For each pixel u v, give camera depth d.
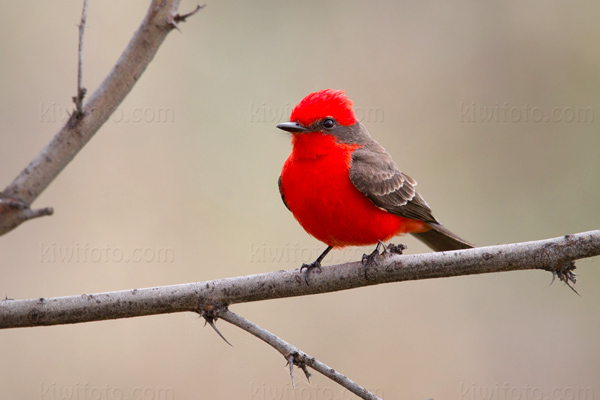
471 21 13.65
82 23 4.92
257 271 12.20
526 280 12.23
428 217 9.30
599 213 12.53
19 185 4.83
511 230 12.66
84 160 12.27
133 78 5.06
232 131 12.85
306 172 8.61
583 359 11.64
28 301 6.14
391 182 8.82
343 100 8.90
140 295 6.36
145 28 5.06
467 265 6.66
